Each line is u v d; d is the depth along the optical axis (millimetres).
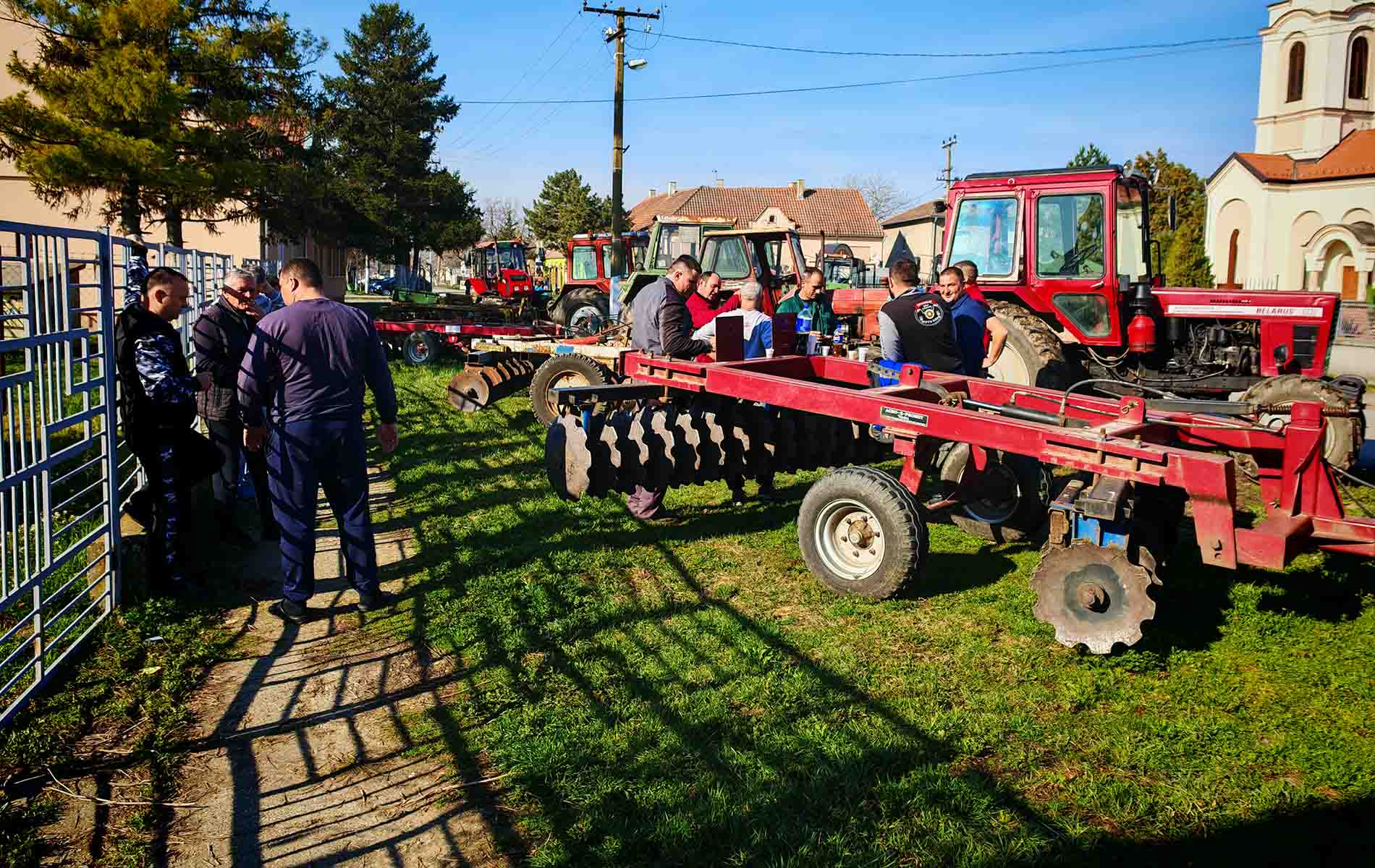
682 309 6102
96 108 16719
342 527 4621
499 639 4309
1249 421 5668
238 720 3607
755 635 4312
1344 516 4215
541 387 9664
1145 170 44625
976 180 9141
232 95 19969
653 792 3053
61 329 3941
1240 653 4195
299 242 28391
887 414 4840
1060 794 3098
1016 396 5609
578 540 5816
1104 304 8516
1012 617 4547
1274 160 35969
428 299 19469
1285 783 3143
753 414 6070
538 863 2740
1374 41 36875
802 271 11398
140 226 19141
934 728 3473
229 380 5465
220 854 2807
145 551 4598
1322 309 7738
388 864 2768
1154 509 4660
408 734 3504
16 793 3051
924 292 6121
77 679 3785
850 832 2844
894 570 4629
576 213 60562
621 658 4105
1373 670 4004
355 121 41938
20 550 4566
